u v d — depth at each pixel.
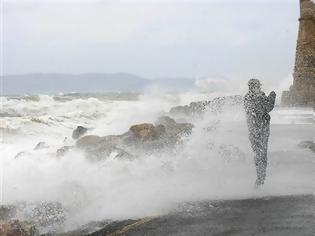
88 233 11.44
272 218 11.71
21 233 11.09
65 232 11.71
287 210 12.30
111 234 11.26
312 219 11.49
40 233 11.70
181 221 11.86
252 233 10.69
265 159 14.66
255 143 14.69
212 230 11.05
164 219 12.10
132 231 11.35
